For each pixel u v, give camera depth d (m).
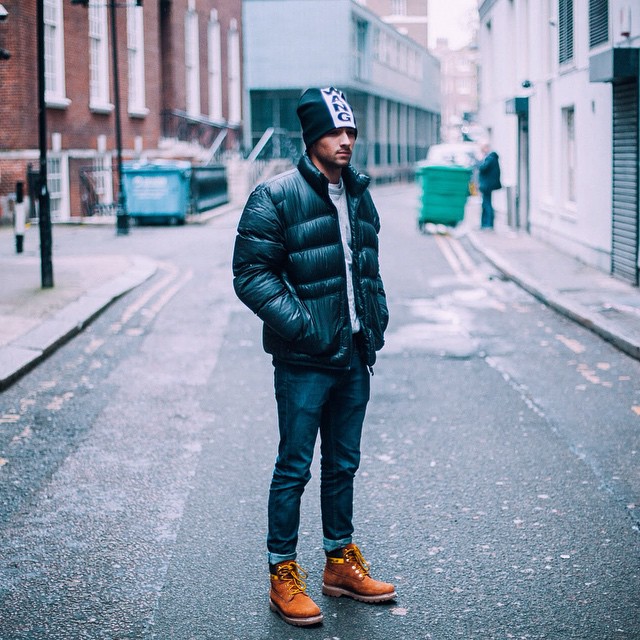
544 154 18.36
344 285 3.83
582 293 12.05
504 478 5.59
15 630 3.75
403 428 6.70
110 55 27.22
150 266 15.41
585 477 5.59
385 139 54.97
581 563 4.36
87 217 24.78
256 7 43.19
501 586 4.13
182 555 4.51
